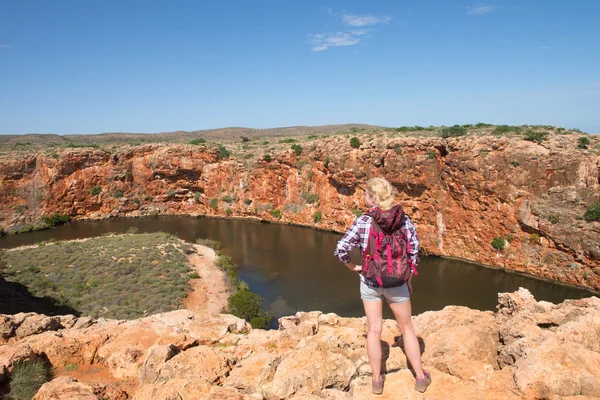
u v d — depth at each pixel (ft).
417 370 19.13
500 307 34.76
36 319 37.24
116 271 132.46
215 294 124.88
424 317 30.22
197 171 268.62
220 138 453.17
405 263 17.92
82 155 260.21
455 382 20.08
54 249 157.48
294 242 199.31
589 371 19.24
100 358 32.63
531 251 147.13
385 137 204.33
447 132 177.06
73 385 25.07
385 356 24.14
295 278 149.38
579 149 148.66
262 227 233.35
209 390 22.68
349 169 200.44
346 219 210.59
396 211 17.57
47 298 108.99
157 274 132.57
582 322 24.26
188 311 46.78
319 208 227.20
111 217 266.36
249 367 26.04
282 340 31.55
